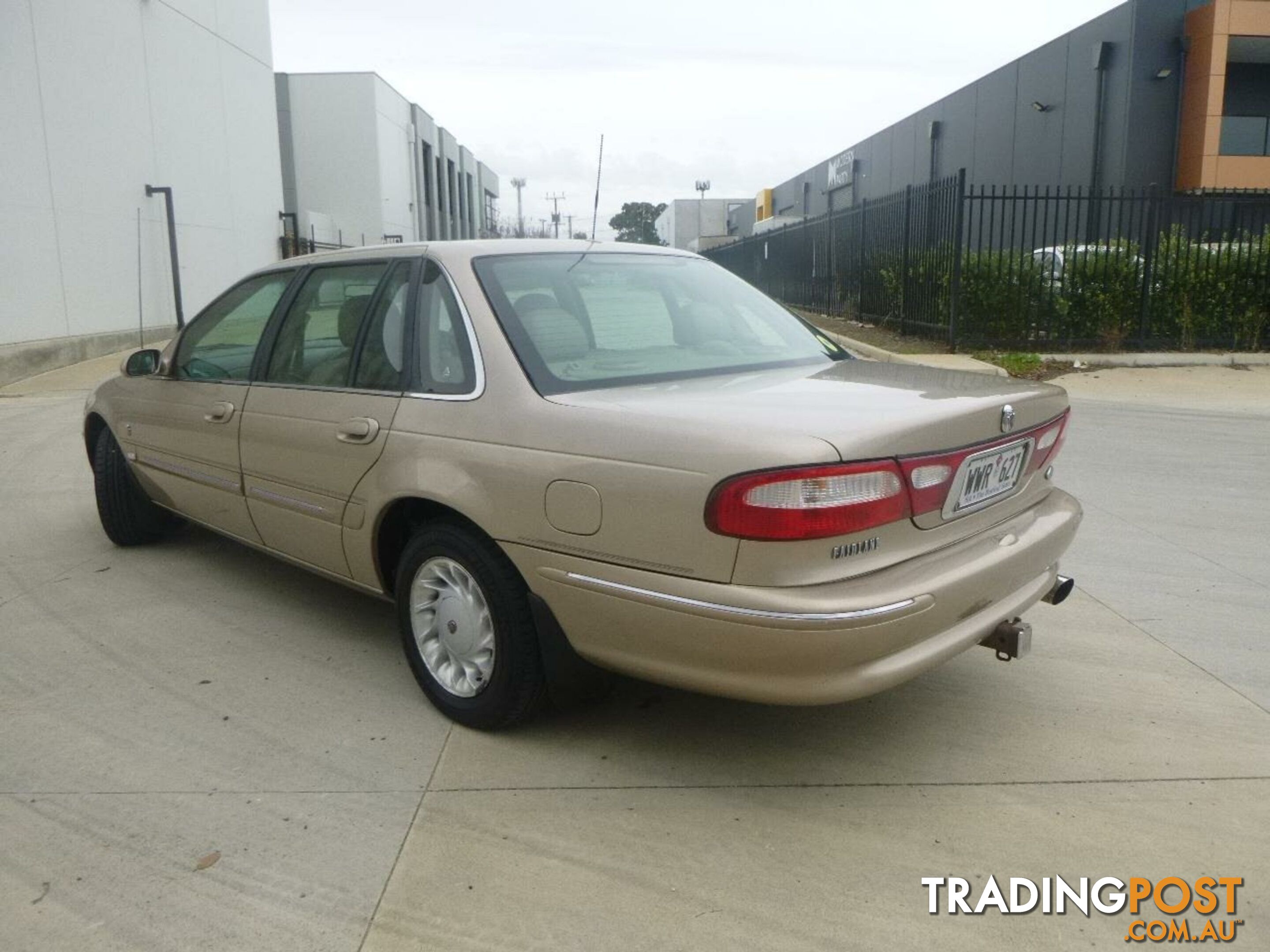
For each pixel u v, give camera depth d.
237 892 2.60
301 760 3.26
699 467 2.67
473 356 3.31
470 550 3.24
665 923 2.49
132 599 4.74
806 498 2.57
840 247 18.77
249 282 4.53
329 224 32.84
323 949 2.40
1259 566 5.20
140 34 17.72
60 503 6.57
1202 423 9.38
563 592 2.99
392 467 3.44
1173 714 3.56
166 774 3.17
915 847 2.79
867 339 14.85
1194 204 13.41
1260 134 26.78
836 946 2.41
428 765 3.23
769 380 3.35
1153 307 13.33
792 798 3.04
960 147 32.34
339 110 34.66
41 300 14.73
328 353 3.91
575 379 3.22
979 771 3.19
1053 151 27.56
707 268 4.27
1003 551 3.09
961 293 13.41
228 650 4.14
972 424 2.97
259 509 4.23
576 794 3.06
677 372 3.40
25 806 2.99
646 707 3.63
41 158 14.73
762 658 2.67
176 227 18.94
